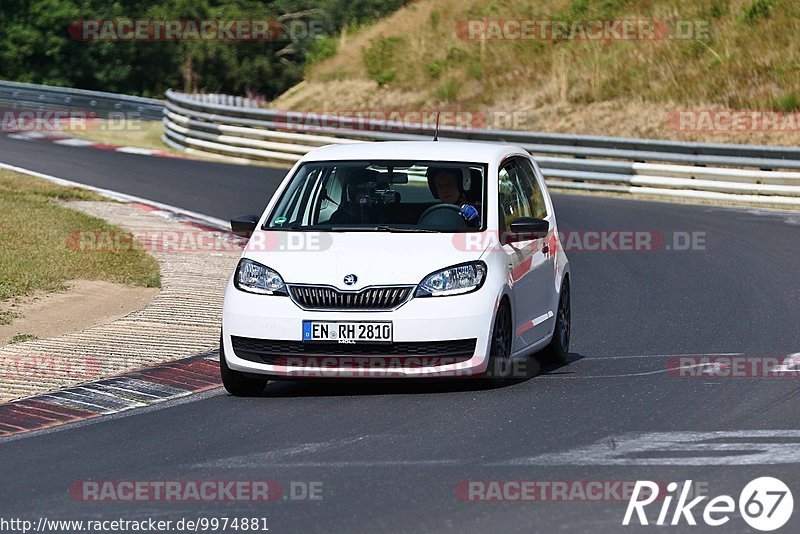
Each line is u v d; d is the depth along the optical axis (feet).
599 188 285.02
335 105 413.59
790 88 334.85
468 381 105.29
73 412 98.94
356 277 98.94
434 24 436.35
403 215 108.06
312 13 618.03
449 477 75.77
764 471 76.38
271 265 101.65
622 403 97.50
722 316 144.87
